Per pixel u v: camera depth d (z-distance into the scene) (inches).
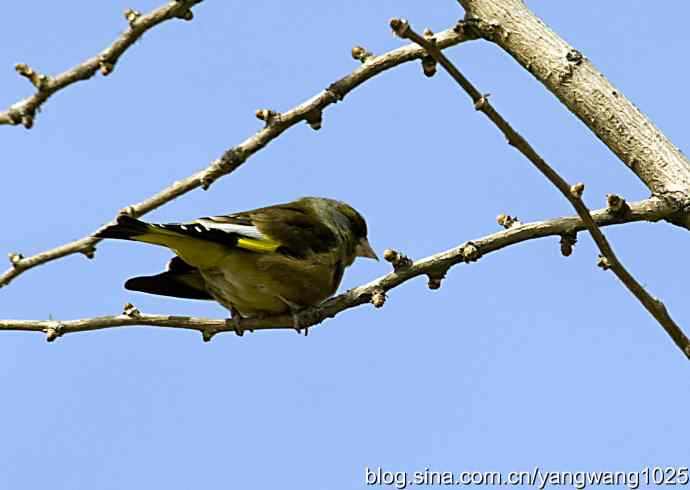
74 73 321.4
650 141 307.3
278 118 341.7
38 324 342.6
